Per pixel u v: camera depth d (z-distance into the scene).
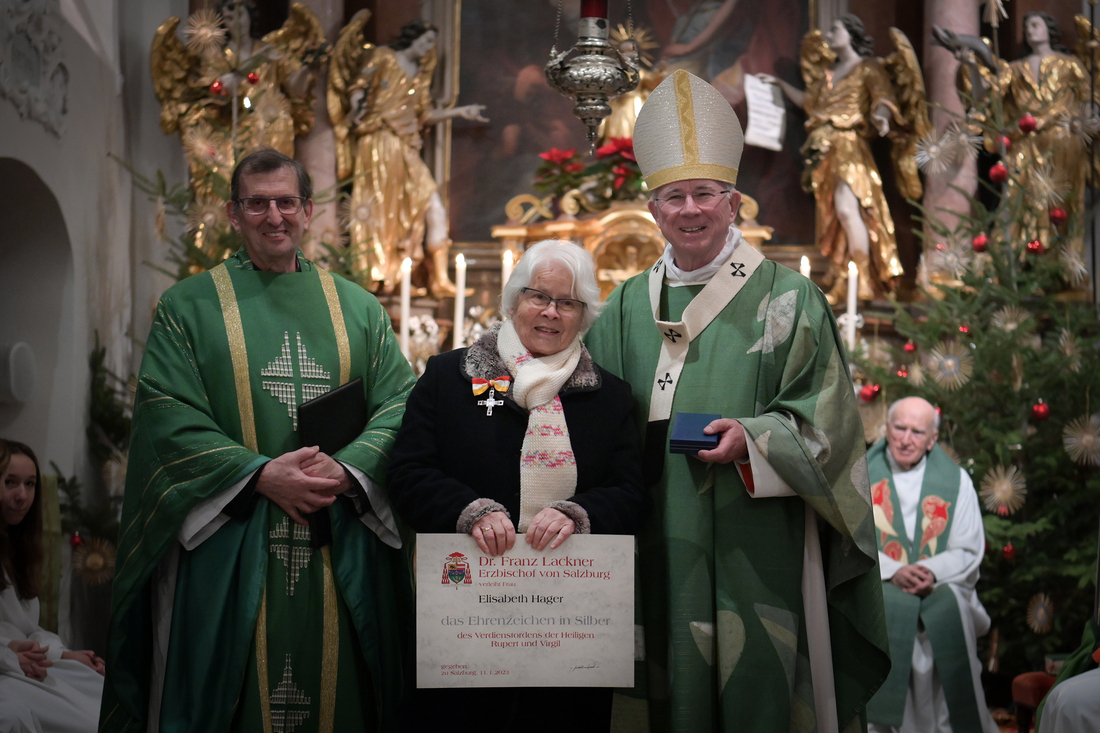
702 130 2.82
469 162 6.90
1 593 4.14
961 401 5.14
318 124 6.46
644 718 2.71
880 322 6.53
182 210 5.21
